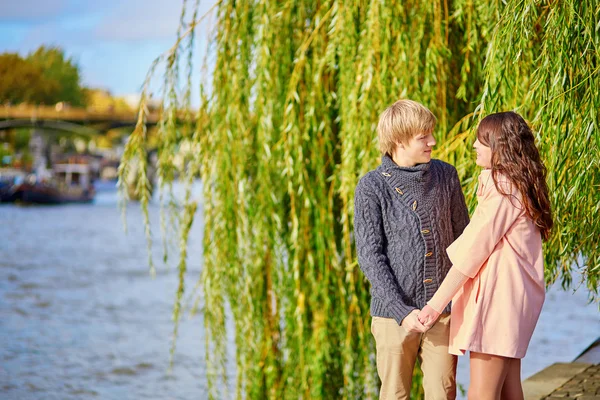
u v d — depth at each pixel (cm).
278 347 551
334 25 504
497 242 277
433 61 462
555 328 1202
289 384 543
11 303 1938
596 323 1230
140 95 530
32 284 2275
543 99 358
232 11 529
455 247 284
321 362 521
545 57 358
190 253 2883
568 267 405
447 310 296
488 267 279
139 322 1661
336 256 519
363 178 300
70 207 6425
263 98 513
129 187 527
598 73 347
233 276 534
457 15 463
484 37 473
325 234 522
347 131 482
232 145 523
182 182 539
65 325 1641
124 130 6881
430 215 294
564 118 347
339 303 527
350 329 520
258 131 520
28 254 3078
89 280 2367
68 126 6638
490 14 424
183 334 1511
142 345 1414
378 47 471
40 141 8900
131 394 1101
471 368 286
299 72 506
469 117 468
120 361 1284
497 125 283
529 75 416
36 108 6662
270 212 524
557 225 359
